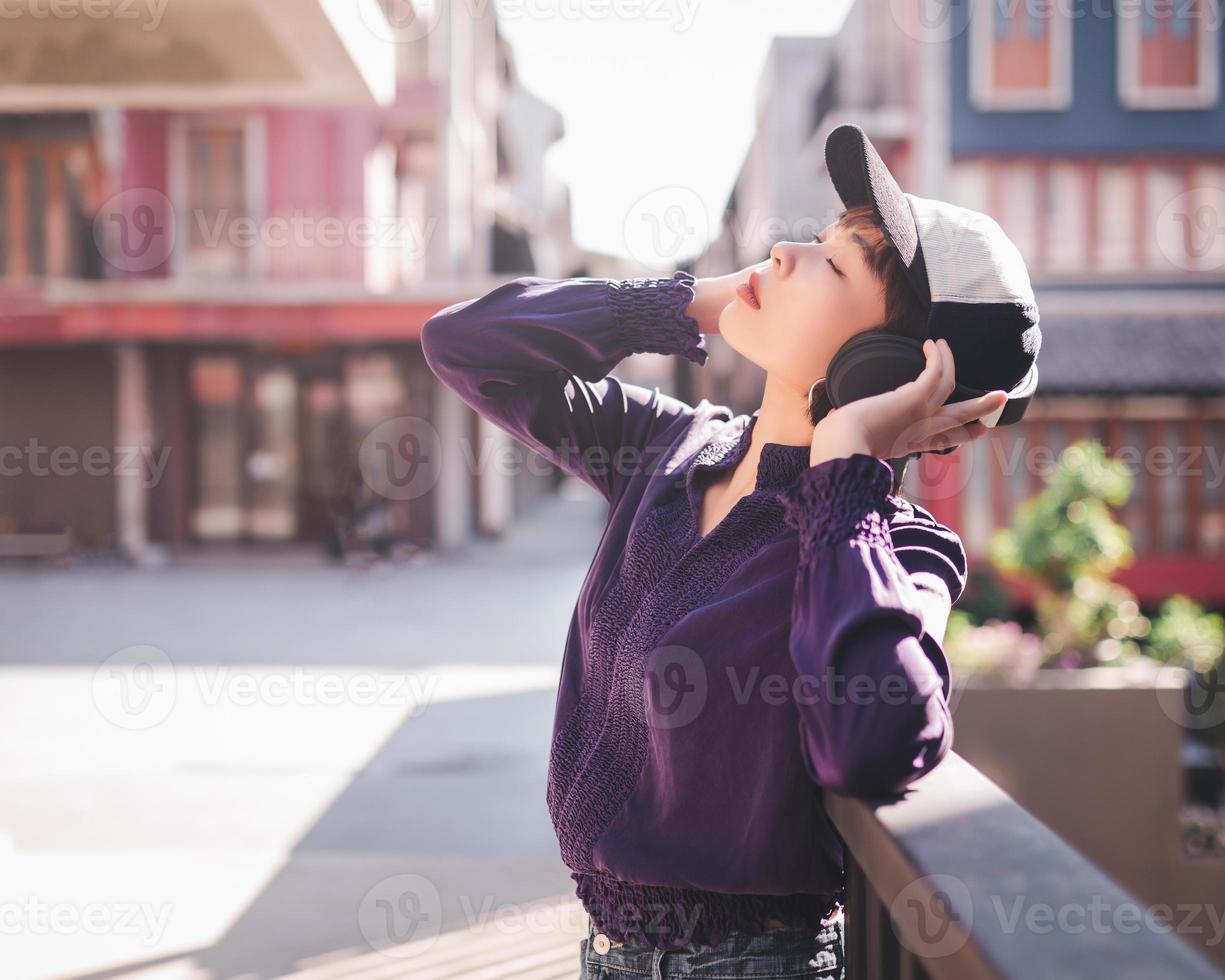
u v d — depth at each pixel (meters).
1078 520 4.29
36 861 3.79
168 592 12.06
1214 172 12.39
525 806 4.43
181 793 4.63
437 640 8.78
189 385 16.19
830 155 0.95
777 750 0.89
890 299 0.94
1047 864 0.61
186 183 15.52
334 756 5.25
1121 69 12.38
